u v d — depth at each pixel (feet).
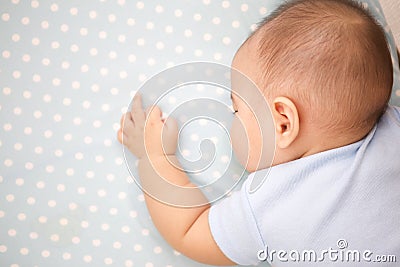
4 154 3.51
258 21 3.78
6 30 3.66
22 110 3.57
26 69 3.62
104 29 3.70
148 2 3.75
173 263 3.46
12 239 3.44
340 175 2.98
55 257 3.44
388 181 2.97
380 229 2.92
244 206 3.11
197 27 3.74
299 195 3.01
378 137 3.13
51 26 3.68
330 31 2.95
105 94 3.61
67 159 3.52
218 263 3.35
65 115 3.58
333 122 3.04
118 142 3.56
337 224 2.94
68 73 3.63
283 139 3.12
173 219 3.34
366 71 2.93
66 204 3.48
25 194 3.48
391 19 4.07
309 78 2.97
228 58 3.70
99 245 3.46
